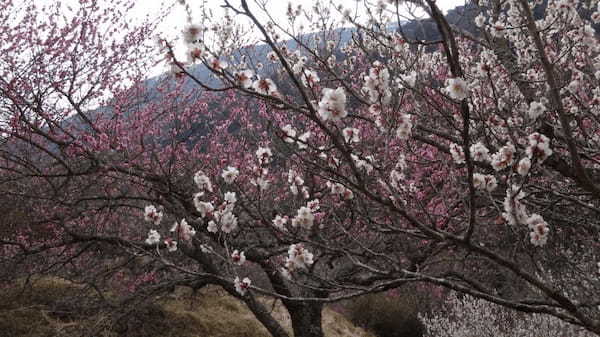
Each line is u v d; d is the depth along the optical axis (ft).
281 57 5.20
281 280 17.72
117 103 18.88
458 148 7.92
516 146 7.39
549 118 11.44
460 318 28.25
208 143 22.45
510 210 6.25
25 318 18.42
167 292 19.07
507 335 23.58
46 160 21.04
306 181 15.69
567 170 10.17
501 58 11.55
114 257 22.20
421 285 32.68
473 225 6.18
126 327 19.58
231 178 9.86
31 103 16.60
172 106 19.98
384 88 6.32
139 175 16.20
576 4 9.41
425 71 11.99
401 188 9.57
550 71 6.17
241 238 18.34
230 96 21.71
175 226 10.11
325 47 12.03
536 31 6.14
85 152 15.85
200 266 19.22
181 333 21.12
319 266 16.93
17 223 20.80
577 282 10.43
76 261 22.24
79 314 19.30
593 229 12.16
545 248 11.12
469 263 15.16
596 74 10.59
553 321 21.50
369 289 7.87
